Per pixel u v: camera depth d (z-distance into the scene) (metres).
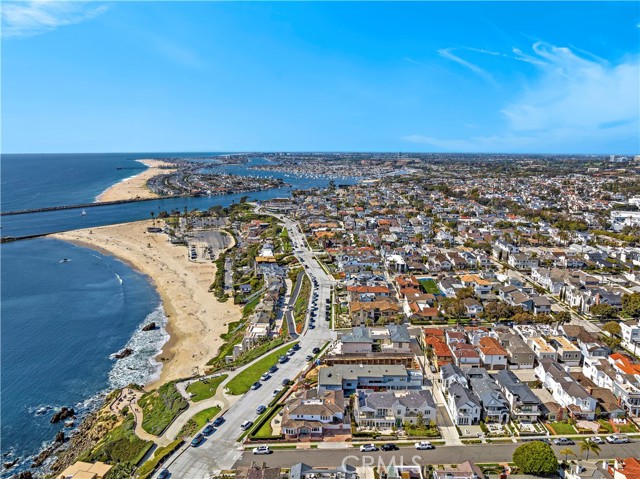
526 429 101.44
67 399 131.12
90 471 94.00
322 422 102.38
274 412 108.94
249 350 149.12
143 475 88.06
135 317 189.50
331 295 193.25
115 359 153.62
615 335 148.75
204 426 103.81
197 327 179.12
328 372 119.38
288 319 172.00
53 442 112.75
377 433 100.38
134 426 110.81
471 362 128.50
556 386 113.38
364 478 86.44
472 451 94.19
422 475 84.94
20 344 164.00
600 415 105.19
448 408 109.81
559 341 136.88
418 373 119.50
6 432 116.75
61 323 182.50
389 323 161.88
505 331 145.00
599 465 87.00
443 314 168.12
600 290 178.25
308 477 84.62
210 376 129.12
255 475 83.44
